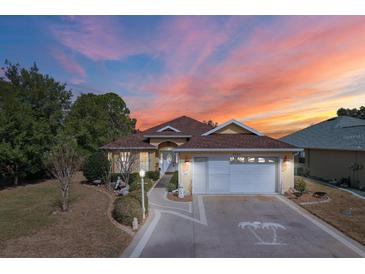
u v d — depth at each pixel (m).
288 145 17.50
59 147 14.21
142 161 26.08
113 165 25.39
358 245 8.89
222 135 20.03
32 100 32.38
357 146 17.95
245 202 14.98
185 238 9.53
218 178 17.41
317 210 13.09
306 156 25.92
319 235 9.82
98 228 10.53
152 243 9.05
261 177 17.39
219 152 17.27
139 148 25.78
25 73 34.16
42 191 19.14
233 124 20.25
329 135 23.98
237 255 8.14
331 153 21.78
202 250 8.51
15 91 28.22
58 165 13.32
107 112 55.09
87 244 8.93
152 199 15.91
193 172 17.41
